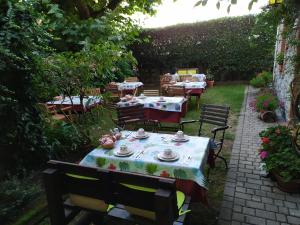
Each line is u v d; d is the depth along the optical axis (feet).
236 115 20.15
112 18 23.09
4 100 8.57
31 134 10.37
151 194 5.19
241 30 35.29
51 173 5.66
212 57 37.58
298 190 9.17
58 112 16.71
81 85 12.89
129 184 5.24
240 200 8.96
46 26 11.18
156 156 7.79
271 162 9.77
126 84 26.14
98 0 26.78
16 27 8.84
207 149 8.68
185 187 7.30
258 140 14.57
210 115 11.90
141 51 40.24
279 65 21.26
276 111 19.75
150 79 41.45
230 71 37.73
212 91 31.73
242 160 12.10
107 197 5.65
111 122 18.62
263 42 33.27
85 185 5.77
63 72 11.85
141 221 5.82
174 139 9.05
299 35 13.50
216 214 8.33
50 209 5.97
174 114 16.51
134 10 28.89
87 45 13.67
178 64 39.52
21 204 8.89
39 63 10.32
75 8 24.61
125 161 7.66
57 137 12.62
